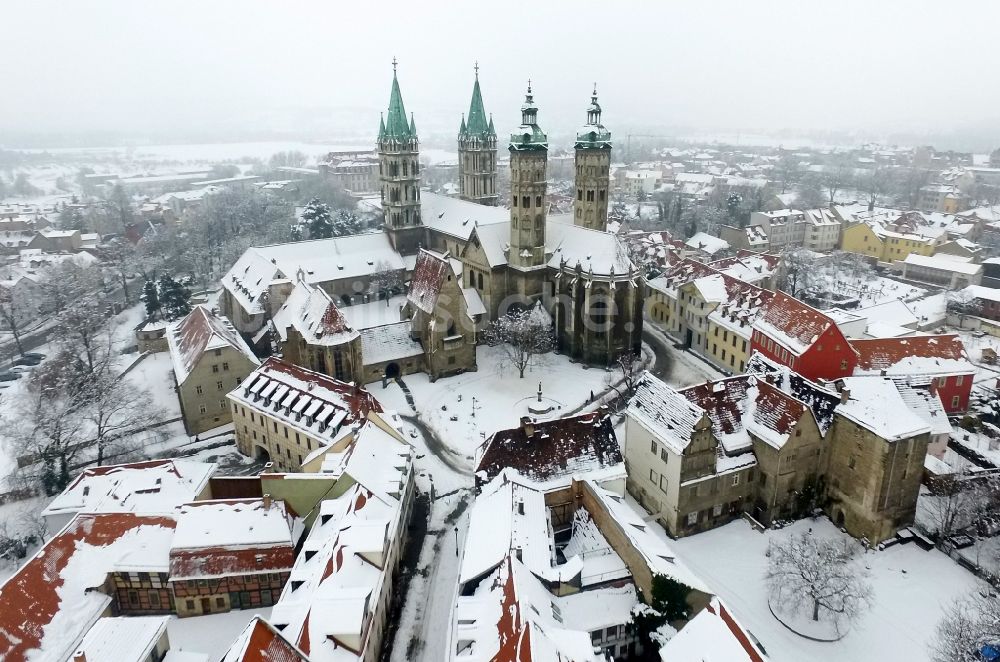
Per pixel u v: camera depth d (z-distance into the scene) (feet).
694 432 239.50
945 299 506.89
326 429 281.74
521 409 354.13
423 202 580.71
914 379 309.42
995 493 249.96
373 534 210.59
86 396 326.44
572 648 163.63
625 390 377.71
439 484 292.61
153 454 323.98
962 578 231.30
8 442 328.08
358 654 175.42
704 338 424.87
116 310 570.46
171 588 219.41
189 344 357.61
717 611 168.04
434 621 217.56
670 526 253.44
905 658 199.72
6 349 496.23
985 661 178.60
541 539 212.02
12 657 180.55
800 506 262.47
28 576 200.03
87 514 228.43
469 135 563.48
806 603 212.64
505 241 451.94
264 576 222.07
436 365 387.55
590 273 396.98
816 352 324.39
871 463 240.32
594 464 252.21
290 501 239.71
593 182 431.02
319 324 355.15
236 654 146.82
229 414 348.59
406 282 530.27
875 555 243.19
